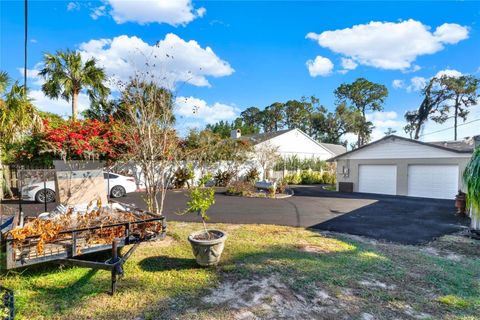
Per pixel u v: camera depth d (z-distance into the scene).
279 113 48.19
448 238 6.02
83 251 3.60
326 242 5.54
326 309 2.97
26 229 3.29
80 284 3.46
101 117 11.02
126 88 5.68
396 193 14.50
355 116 40.81
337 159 17.17
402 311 2.96
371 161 15.56
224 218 8.07
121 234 3.95
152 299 3.12
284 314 2.86
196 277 3.72
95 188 6.28
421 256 4.73
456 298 3.24
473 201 6.10
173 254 4.60
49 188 9.81
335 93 45.81
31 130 6.55
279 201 11.91
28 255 3.30
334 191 16.78
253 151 19.52
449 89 33.16
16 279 3.53
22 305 2.92
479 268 4.23
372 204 11.05
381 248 5.19
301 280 3.67
